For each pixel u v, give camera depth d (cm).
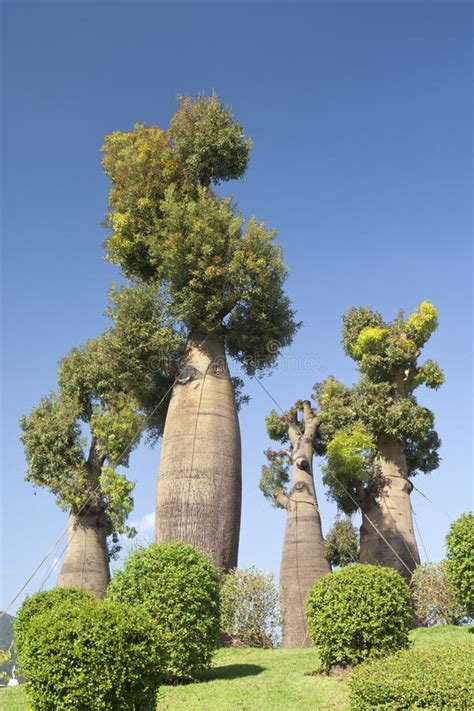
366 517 2389
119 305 2155
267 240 2048
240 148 2233
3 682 1447
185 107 2253
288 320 2197
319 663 1327
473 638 1457
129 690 858
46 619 901
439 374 2467
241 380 2348
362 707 762
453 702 707
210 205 2056
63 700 841
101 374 2373
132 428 2333
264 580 1747
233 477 1944
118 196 2208
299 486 2189
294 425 2380
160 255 2056
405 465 2431
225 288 2031
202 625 1211
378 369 2461
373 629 1156
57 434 2358
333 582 1211
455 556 1520
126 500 2292
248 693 1073
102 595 2283
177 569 1247
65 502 2338
